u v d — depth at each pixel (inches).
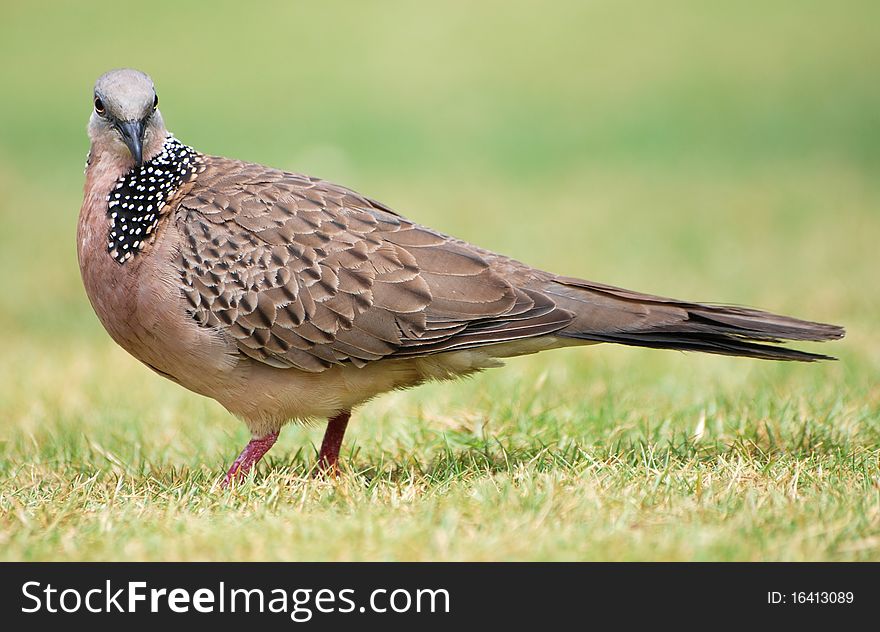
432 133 1273.4
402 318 379.2
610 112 1327.5
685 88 1386.6
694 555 301.4
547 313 383.2
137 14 1761.8
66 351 655.8
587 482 352.2
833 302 673.0
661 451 398.9
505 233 918.4
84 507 352.5
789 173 1105.4
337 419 410.9
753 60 1470.2
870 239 852.0
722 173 1121.4
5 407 529.7
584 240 890.7
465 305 381.1
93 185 400.2
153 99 402.6
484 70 1476.4
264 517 338.0
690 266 808.9
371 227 389.7
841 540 304.2
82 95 1427.2
